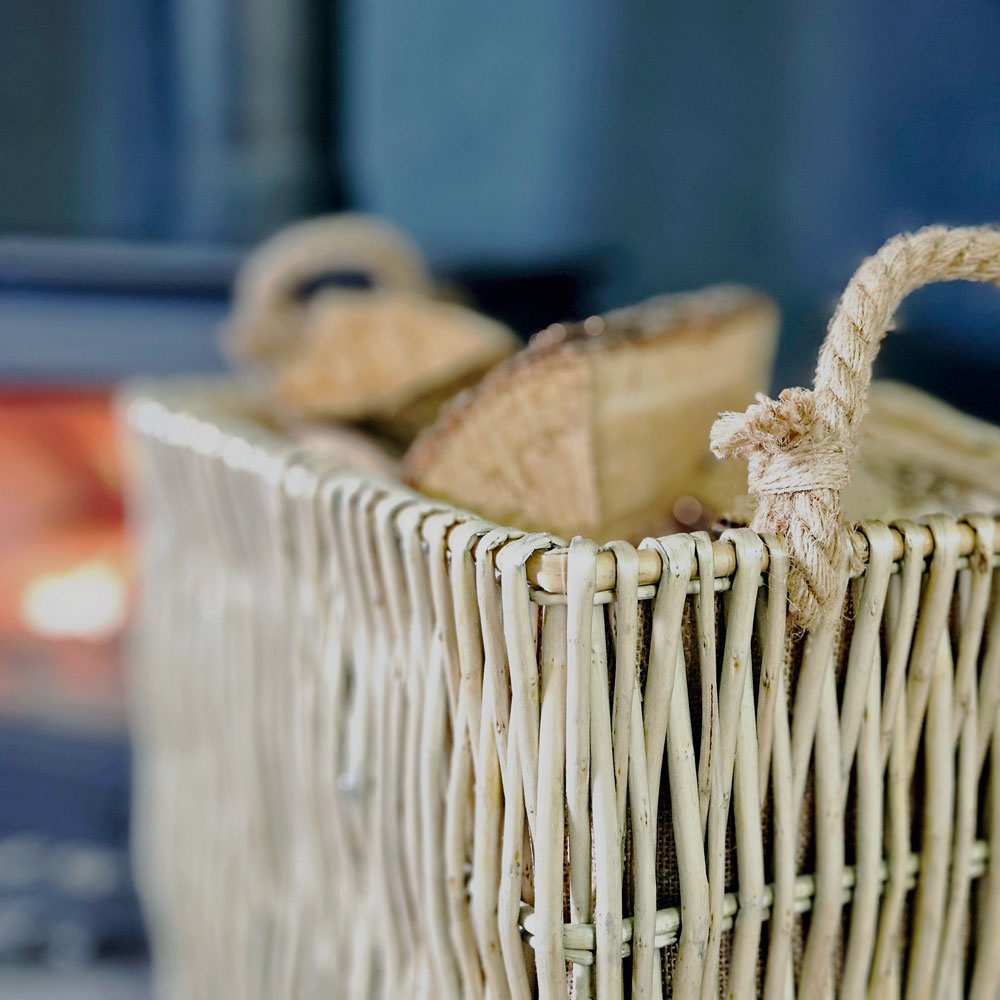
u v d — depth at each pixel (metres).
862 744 0.82
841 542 0.78
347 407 1.13
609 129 1.74
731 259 1.71
